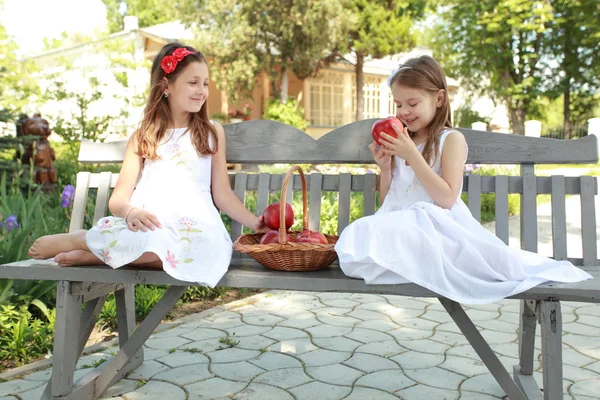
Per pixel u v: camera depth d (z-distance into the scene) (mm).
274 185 2676
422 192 2188
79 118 9797
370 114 19531
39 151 6309
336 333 3186
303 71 14523
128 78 12641
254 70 13875
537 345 2959
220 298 3947
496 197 2430
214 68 14047
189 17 13656
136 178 2420
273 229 2344
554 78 22562
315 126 17594
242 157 2682
